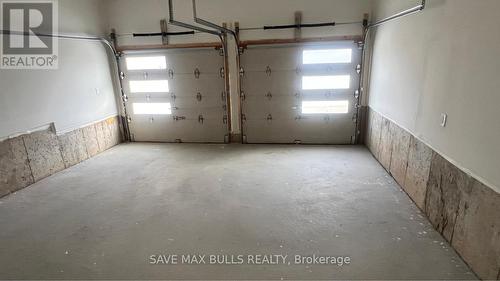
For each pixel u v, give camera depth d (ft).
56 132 14.65
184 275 7.43
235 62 17.56
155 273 7.53
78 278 7.45
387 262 7.63
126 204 11.14
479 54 7.03
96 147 17.48
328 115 17.69
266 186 12.30
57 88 14.65
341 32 16.26
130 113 19.60
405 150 11.41
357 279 7.11
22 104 12.90
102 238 9.06
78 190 12.52
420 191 10.06
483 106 6.86
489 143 6.63
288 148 17.57
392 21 12.93
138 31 17.84
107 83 18.40
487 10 6.74
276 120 18.29
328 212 10.07
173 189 12.33
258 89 17.85
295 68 17.17
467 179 7.45
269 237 8.81
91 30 16.85
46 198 11.87
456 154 7.98
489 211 6.62
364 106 17.19
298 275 7.29
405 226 9.15
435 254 7.87
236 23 16.83
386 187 11.87
